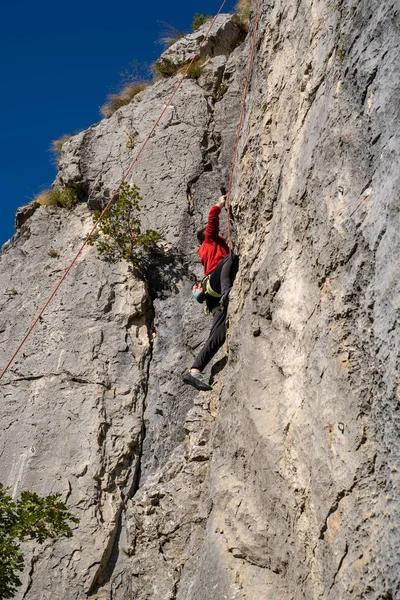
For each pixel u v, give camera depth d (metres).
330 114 5.41
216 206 8.02
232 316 7.06
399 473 3.82
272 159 6.91
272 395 5.63
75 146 10.59
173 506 6.79
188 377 7.56
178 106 10.52
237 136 9.08
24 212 10.52
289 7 7.61
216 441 6.46
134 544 6.81
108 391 8.32
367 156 4.77
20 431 8.19
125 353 8.61
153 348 8.72
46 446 7.99
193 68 10.92
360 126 4.92
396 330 4.02
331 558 4.31
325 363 4.77
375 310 4.29
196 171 9.84
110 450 7.89
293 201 5.90
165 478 7.13
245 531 5.52
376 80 4.83
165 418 8.08
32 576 7.14
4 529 5.77
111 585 7.08
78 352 8.62
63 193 10.34
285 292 5.73
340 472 4.33
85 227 9.89
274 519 5.29
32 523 5.75
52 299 9.19
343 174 5.04
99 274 9.23
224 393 6.60
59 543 7.29
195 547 6.32
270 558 5.25
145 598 6.37
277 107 7.23
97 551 7.21
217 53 11.41
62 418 8.15
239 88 10.35
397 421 3.91
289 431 5.19
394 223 4.25
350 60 5.26
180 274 9.16
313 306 5.17
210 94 10.62
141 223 9.55
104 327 8.78
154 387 8.38
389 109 4.59
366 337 4.36
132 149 10.31
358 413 4.28
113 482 7.71
